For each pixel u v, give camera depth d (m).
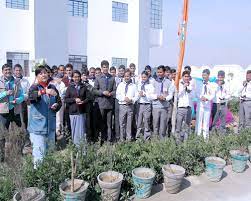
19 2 12.75
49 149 4.27
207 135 6.16
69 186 3.66
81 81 6.02
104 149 4.60
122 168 4.26
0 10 12.28
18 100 5.43
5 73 5.42
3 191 3.54
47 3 13.28
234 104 11.80
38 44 13.18
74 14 14.60
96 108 6.67
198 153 5.11
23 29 12.89
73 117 5.68
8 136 3.45
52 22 13.52
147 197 4.14
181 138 5.77
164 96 6.57
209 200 4.19
